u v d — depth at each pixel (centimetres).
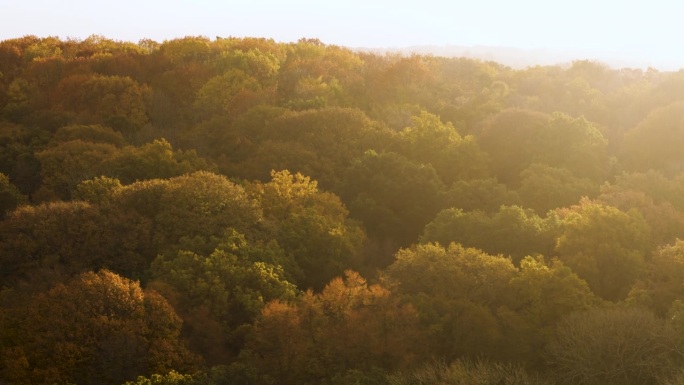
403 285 5659
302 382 4675
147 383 4366
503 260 5759
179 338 5250
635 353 4569
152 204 7012
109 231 6500
